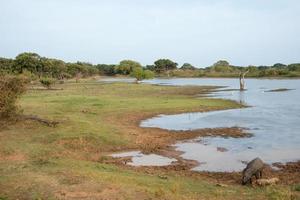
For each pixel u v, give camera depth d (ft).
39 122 104.68
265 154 85.92
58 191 48.80
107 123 121.60
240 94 246.06
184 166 76.33
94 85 336.90
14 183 52.29
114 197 46.68
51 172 58.03
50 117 115.96
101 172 61.31
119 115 141.49
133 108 159.02
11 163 65.98
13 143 84.48
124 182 54.29
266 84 376.89
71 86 321.73
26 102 166.20
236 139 102.68
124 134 104.42
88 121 115.96
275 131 113.09
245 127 120.57
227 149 91.45
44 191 48.91
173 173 69.92
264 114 150.41
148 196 47.24
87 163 70.28
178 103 178.40
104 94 232.32
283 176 67.92
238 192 52.80
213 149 91.66
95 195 47.37
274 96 232.53
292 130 114.32
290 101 201.57
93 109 152.15
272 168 74.28
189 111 157.17
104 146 91.50
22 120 105.60
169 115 147.02
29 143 86.02
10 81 103.19
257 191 53.62
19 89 105.60
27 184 51.70
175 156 85.15
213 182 63.52
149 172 69.67
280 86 339.57
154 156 85.20
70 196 47.06
